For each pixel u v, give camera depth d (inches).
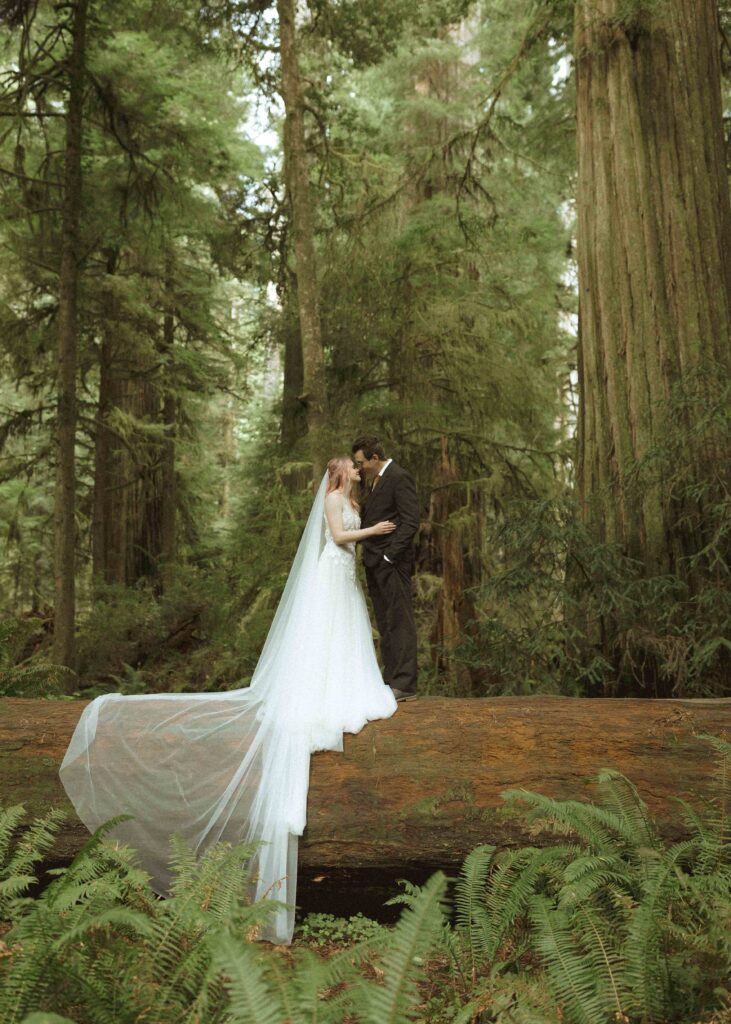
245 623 391.5
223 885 138.8
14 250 448.8
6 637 301.1
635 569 262.7
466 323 448.5
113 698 192.2
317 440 379.6
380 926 169.0
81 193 441.4
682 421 251.3
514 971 139.8
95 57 420.2
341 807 171.8
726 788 159.0
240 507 481.7
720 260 278.4
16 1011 107.7
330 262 441.1
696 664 231.1
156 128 448.1
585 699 194.7
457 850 168.7
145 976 117.0
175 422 634.8
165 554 614.9
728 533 243.0
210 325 604.7
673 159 282.0
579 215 301.0
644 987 116.0
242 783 173.5
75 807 173.6
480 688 332.2
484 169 424.5
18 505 534.9
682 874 136.6
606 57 293.9
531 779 173.6
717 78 298.7
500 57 487.8
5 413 482.0
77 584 582.9
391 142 525.3
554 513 263.4
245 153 526.6
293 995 104.7
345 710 183.8
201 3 402.9
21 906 145.3
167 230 506.3
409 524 202.5
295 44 406.9
